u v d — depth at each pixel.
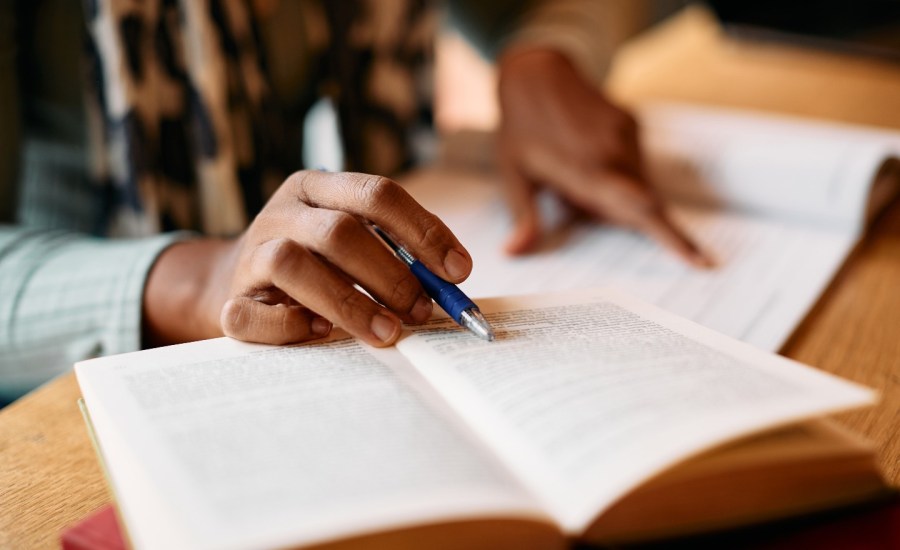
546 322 0.45
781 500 0.33
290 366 0.41
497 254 0.72
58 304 0.59
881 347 0.56
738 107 1.12
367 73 1.01
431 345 0.42
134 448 0.33
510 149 0.85
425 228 0.44
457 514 0.28
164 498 0.29
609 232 0.77
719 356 0.39
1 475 0.43
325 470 0.31
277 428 0.34
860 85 1.21
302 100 1.00
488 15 1.27
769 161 0.79
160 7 0.76
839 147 0.78
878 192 0.77
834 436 0.34
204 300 0.55
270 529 0.27
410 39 1.06
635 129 0.82
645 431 0.32
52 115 0.85
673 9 1.65
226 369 0.41
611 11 1.27
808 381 0.35
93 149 0.77
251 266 0.45
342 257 0.44
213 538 0.27
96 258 0.62
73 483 0.42
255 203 0.88
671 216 0.81
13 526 0.38
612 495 0.29
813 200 0.76
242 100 0.83
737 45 1.44
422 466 0.31
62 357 0.59
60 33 0.81
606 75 1.22
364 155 1.04
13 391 0.63
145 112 0.75
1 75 0.77
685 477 0.31
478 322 0.43
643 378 0.36
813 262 0.69
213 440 0.33
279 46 0.92
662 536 0.31
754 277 0.66
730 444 0.33
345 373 0.40
